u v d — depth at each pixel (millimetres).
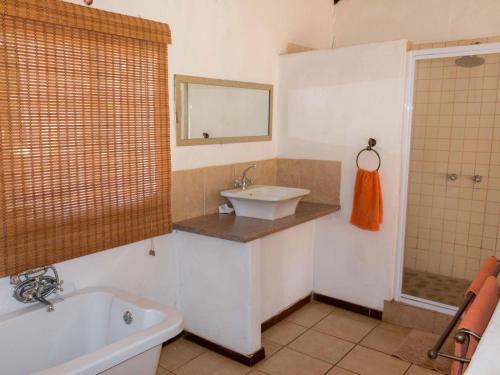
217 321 2736
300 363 2662
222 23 2941
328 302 3504
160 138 2582
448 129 3699
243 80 3172
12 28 1886
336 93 3234
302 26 3725
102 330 2297
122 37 2309
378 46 3010
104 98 2266
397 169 3035
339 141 3271
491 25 3355
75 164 2176
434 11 3600
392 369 2598
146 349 1801
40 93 2006
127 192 2439
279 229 2648
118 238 2420
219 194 3064
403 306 3119
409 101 2992
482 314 1430
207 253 2709
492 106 3492
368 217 3100
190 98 2777
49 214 2094
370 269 3242
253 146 3348
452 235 3789
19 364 2020
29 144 1989
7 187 1936
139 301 2182
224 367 2609
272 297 3105
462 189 3701
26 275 2047
